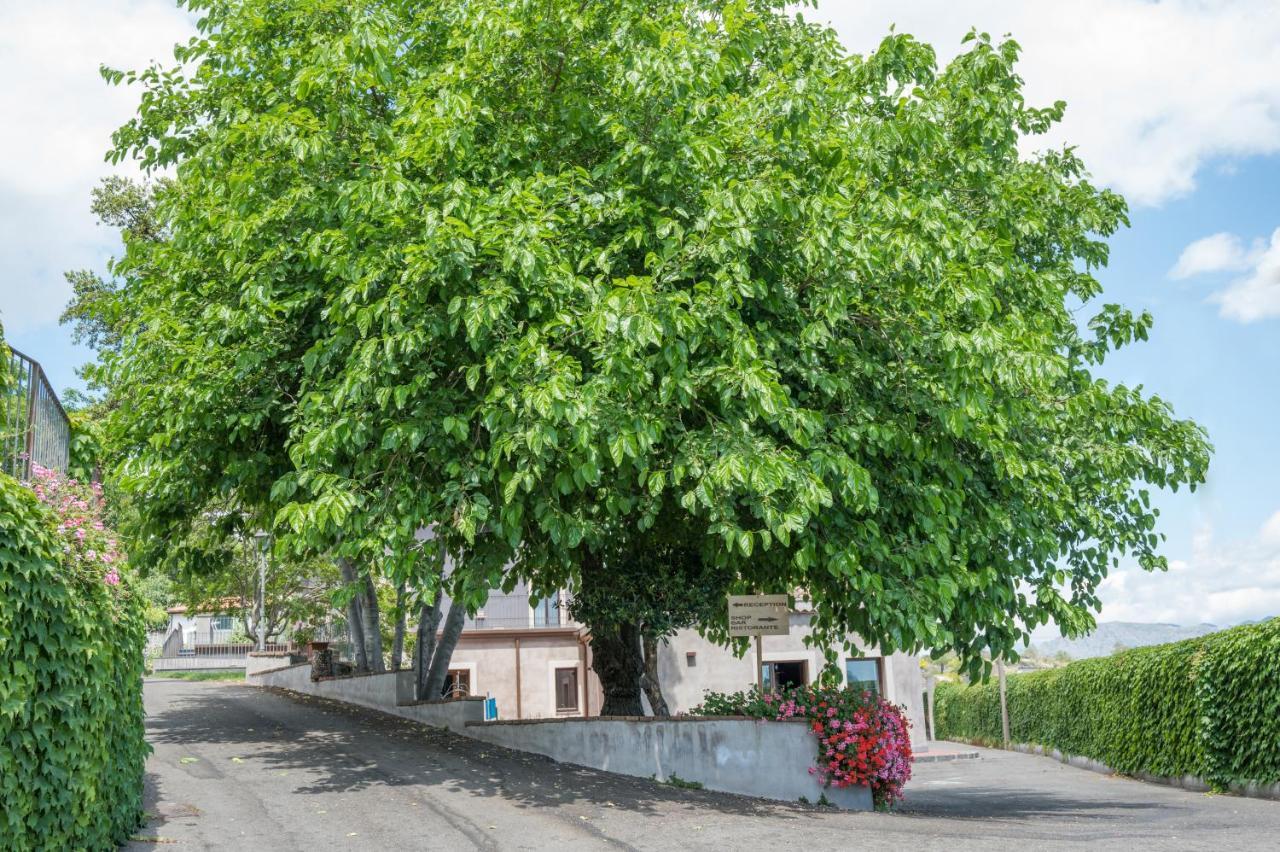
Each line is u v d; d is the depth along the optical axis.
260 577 32.69
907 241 10.21
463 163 10.81
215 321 11.58
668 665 25.25
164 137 14.20
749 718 12.27
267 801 10.47
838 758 11.83
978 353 10.20
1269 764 14.73
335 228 11.30
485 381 10.10
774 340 10.57
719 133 10.86
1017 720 31.42
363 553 10.59
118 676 8.17
